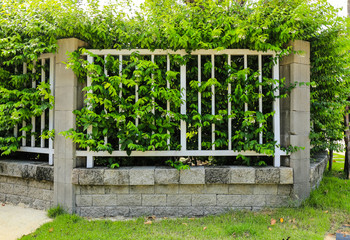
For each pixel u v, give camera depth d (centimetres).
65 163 293
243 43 300
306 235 226
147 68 294
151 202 295
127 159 315
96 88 281
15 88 334
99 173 286
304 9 279
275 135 299
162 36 294
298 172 296
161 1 303
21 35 304
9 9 307
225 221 264
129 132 296
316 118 406
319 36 323
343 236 220
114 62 295
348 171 460
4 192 336
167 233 239
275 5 292
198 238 227
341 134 446
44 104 302
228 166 305
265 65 308
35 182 317
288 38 297
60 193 294
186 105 313
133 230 246
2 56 317
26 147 328
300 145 298
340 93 418
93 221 268
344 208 290
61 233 237
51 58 312
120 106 292
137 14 302
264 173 289
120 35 290
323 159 416
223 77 314
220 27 288
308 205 292
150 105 290
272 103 307
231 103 308
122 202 295
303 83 298
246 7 299
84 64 283
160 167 301
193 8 298
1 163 329
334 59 367
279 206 296
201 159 322
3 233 247
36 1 283
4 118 309
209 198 296
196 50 300
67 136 282
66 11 284
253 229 236
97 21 294
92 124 287
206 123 294
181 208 296
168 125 295
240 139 304
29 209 312
